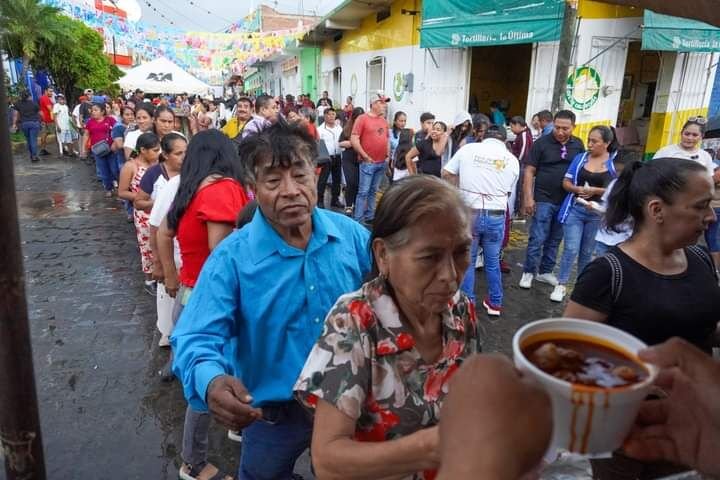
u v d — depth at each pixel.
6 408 1.87
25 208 9.12
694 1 0.64
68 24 23.05
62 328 4.50
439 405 1.23
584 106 9.53
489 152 4.44
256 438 1.93
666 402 0.91
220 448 3.03
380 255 1.22
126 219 8.37
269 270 1.76
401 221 1.12
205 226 2.55
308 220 1.82
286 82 25.02
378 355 1.19
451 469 0.51
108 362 3.93
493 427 0.51
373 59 13.82
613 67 9.55
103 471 2.80
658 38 8.87
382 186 10.48
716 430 0.83
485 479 0.49
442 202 1.12
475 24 9.38
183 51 18.97
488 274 4.72
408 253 1.13
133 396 3.50
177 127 7.92
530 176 5.34
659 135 10.95
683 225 1.80
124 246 6.95
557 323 0.80
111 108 15.23
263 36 19.39
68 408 3.35
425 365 1.23
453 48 10.76
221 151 2.62
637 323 1.86
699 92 10.95
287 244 1.80
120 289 5.41
